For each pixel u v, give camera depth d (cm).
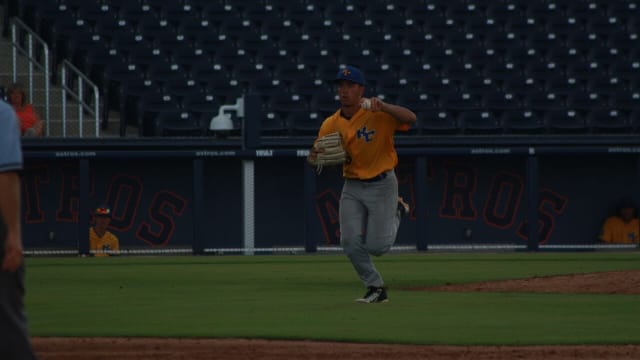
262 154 5375
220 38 6975
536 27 7438
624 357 1930
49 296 3155
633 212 5844
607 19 7494
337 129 2781
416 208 5534
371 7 7419
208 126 6231
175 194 5738
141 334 2202
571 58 7225
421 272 4175
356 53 7056
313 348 2019
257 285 3584
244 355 1945
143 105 6338
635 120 6606
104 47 6750
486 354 1953
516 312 2627
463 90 6894
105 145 5331
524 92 6869
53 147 5303
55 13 6944
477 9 7500
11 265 1302
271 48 6975
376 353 1964
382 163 2791
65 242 5644
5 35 6681
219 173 5756
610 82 7038
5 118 1302
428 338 2131
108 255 5356
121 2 7088
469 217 5894
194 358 1916
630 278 3497
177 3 7156
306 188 5456
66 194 5634
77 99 6166
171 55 6812
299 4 7338
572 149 5512
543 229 5941
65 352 1983
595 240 5959
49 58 6619
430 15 7450
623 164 5934
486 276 3966
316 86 6788
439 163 5866
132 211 5709
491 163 5875
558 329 2284
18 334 1348
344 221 2842
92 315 2594
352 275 4059
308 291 3325
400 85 6869
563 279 3547
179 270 4338
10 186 1298
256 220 5775
